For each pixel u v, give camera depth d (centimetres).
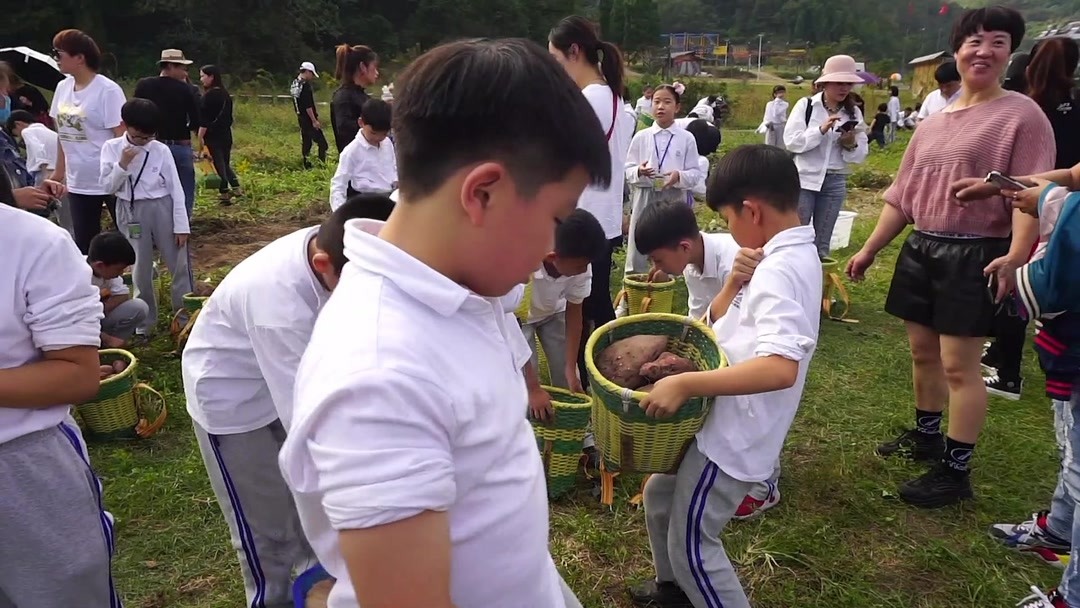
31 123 617
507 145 85
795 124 580
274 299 179
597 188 96
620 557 284
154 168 476
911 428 380
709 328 225
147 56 3117
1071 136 385
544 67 88
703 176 577
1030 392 426
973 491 324
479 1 4481
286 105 2267
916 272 317
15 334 154
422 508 81
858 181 1184
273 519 219
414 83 88
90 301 163
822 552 287
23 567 163
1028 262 236
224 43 3300
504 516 98
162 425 380
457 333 92
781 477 338
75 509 168
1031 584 271
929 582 275
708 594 213
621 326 243
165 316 520
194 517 308
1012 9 284
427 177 88
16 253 153
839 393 423
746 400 201
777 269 192
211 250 721
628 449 206
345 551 83
